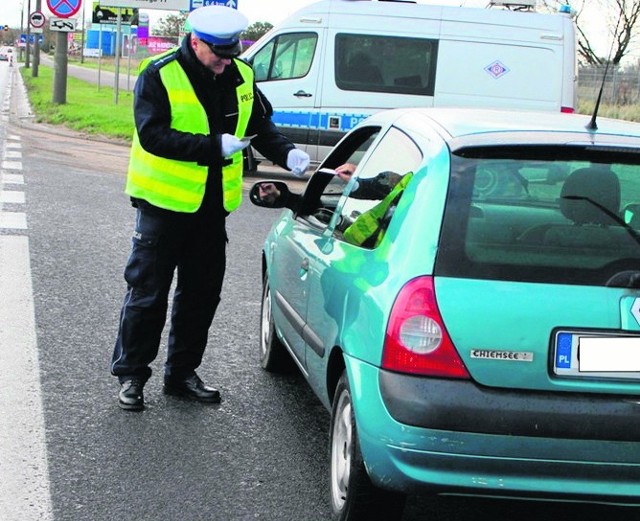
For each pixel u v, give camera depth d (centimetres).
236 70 498
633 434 324
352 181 446
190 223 501
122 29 3588
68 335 629
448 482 322
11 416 483
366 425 333
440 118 399
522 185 350
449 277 329
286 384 564
